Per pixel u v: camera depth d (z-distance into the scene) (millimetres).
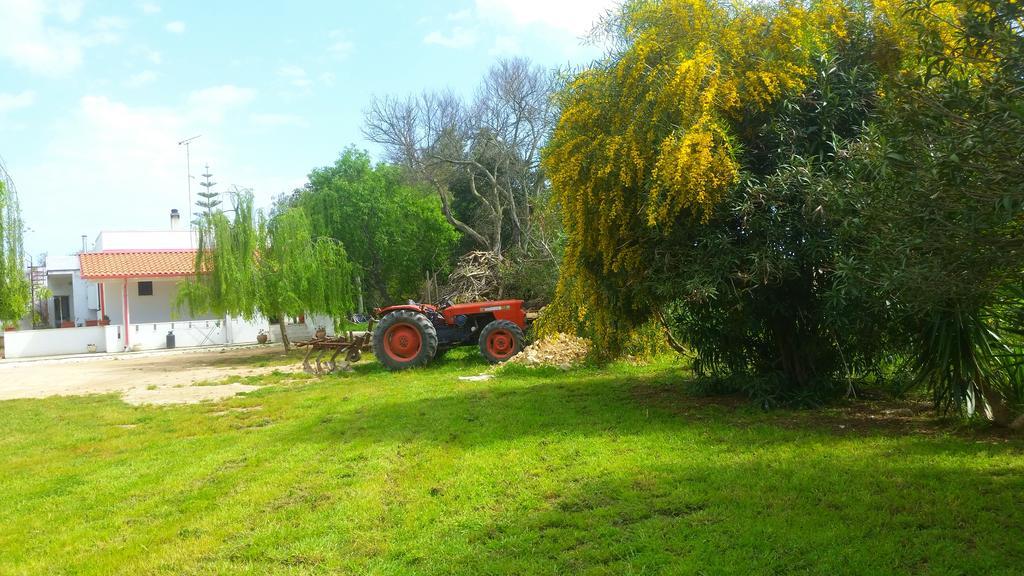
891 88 3953
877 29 6207
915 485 4520
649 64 6953
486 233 28484
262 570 3820
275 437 7277
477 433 6766
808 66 6633
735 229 6926
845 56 6617
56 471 6383
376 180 26594
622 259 7152
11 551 4352
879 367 7652
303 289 18984
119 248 31438
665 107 6633
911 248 3576
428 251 26250
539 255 17859
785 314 7113
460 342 14406
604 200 6879
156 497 5344
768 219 6547
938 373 6070
